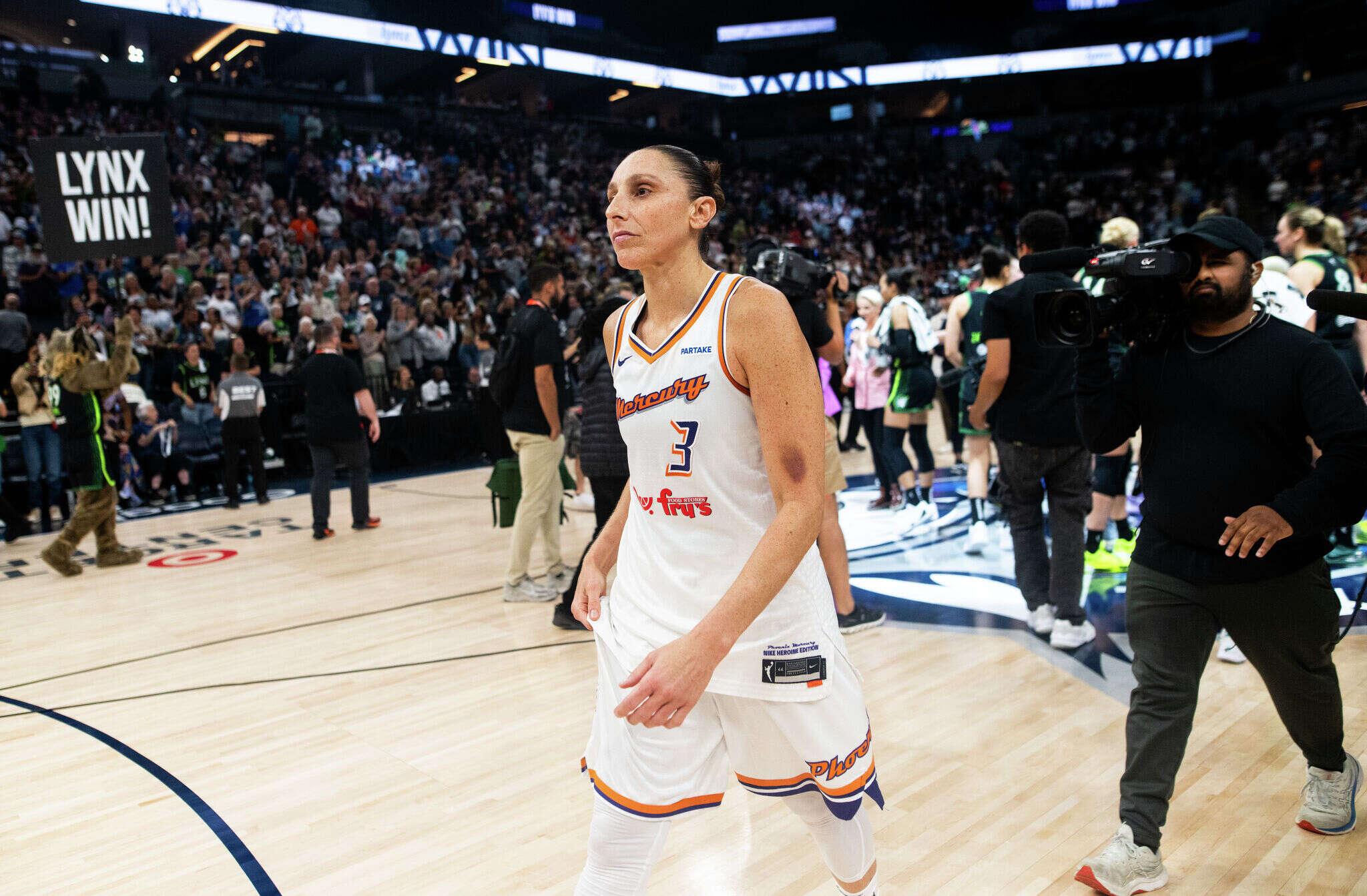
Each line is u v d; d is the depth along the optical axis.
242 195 15.38
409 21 22.33
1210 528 2.13
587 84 28.61
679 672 1.32
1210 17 24.58
